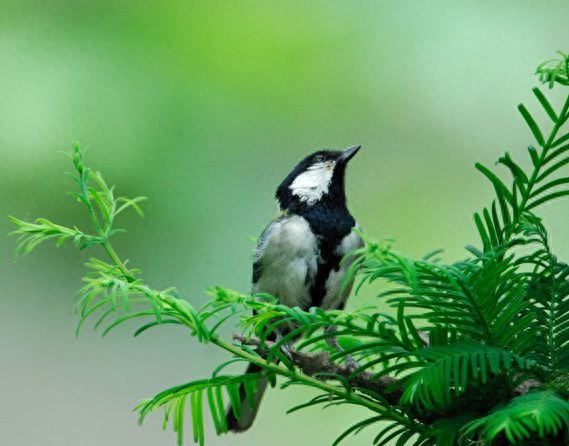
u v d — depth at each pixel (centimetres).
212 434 405
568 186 402
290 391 403
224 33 417
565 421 272
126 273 356
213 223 413
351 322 321
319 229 391
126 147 413
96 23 416
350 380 346
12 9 416
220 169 414
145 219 412
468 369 314
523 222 352
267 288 391
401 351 319
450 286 313
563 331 331
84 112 414
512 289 315
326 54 418
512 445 307
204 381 351
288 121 416
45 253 413
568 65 344
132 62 415
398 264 297
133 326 412
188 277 412
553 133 337
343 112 418
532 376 321
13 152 413
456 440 322
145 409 353
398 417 339
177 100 415
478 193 416
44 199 412
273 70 417
